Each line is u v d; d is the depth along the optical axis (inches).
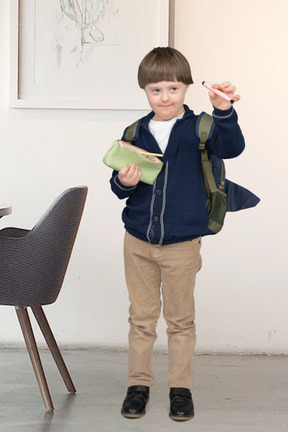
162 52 93.7
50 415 98.8
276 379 120.3
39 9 132.8
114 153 92.1
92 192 136.9
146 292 100.3
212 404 105.6
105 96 133.2
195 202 96.0
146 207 96.7
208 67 134.3
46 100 133.6
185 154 96.2
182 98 95.0
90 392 110.3
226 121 89.0
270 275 137.3
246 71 134.3
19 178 137.0
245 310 137.7
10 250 95.8
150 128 98.6
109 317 138.5
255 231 136.9
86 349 138.3
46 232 96.4
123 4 131.8
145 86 95.2
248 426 96.0
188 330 100.3
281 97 134.6
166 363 129.1
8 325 138.4
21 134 136.3
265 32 133.9
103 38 132.4
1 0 134.3
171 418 98.0
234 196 99.8
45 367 124.6
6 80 135.3
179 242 96.5
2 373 120.0
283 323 137.6
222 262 137.3
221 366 128.5
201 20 133.8
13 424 94.8
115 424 95.5
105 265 138.1
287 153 135.5
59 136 136.2
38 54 133.3
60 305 138.5
